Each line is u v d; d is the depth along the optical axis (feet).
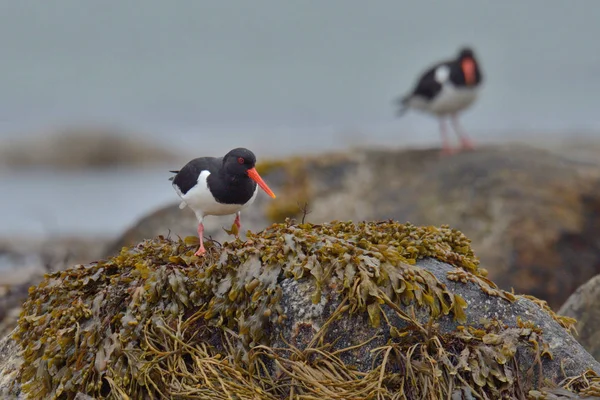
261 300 19.66
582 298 28.30
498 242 43.93
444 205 46.47
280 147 95.86
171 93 136.56
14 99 131.64
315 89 139.13
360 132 104.63
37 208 69.51
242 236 43.27
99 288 21.21
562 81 131.34
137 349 19.54
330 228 21.63
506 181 45.78
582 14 189.16
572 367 19.79
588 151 53.06
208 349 19.92
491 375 18.80
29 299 22.06
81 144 93.71
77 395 19.13
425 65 154.61
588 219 44.32
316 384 18.52
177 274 20.40
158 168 92.53
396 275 19.69
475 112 110.42
